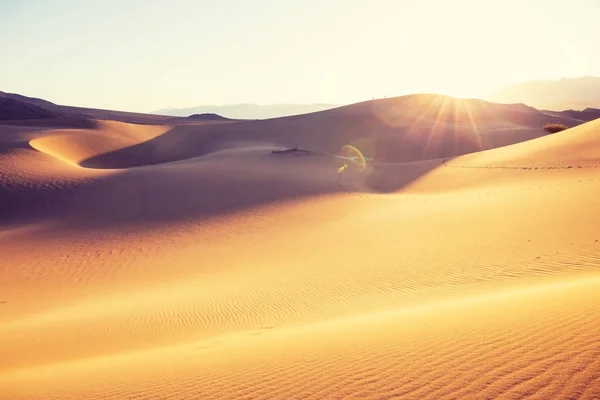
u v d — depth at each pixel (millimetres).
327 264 16766
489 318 6676
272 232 24156
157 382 6012
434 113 107000
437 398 4320
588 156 30516
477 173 34500
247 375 5746
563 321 5859
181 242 23375
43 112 117625
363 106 108438
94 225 27125
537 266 12438
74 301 15820
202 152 78000
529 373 4520
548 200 20531
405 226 21000
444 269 13945
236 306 13047
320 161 52562
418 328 6848
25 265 20625
